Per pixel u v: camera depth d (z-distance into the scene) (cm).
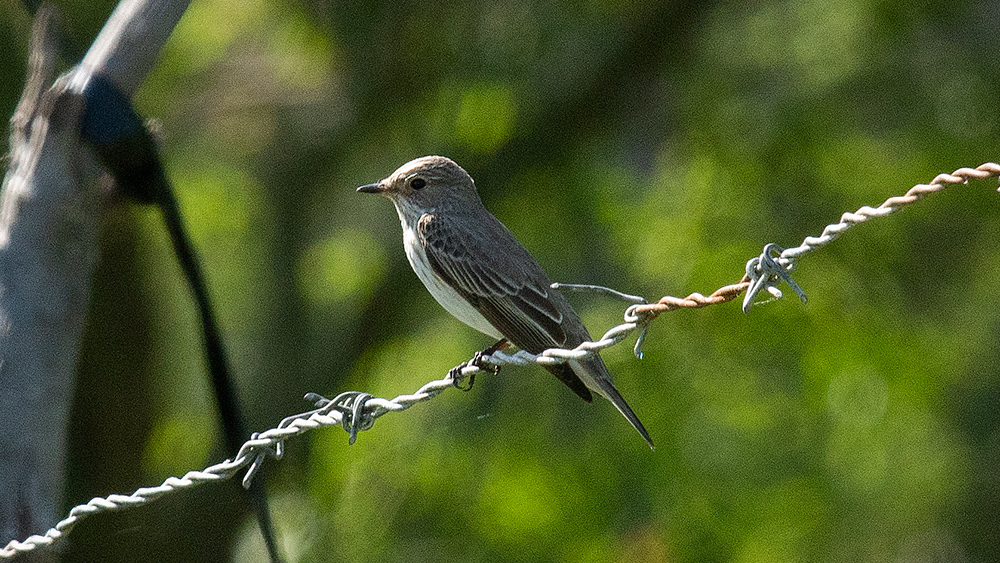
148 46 682
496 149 1527
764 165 1437
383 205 1684
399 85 1510
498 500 1440
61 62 781
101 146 670
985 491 1454
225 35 1636
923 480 1460
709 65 1524
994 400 1484
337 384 1589
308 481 1522
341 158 1638
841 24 1466
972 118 1440
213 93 1622
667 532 1389
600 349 588
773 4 1510
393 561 1458
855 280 1420
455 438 1495
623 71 1499
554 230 1583
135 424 1401
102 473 1379
